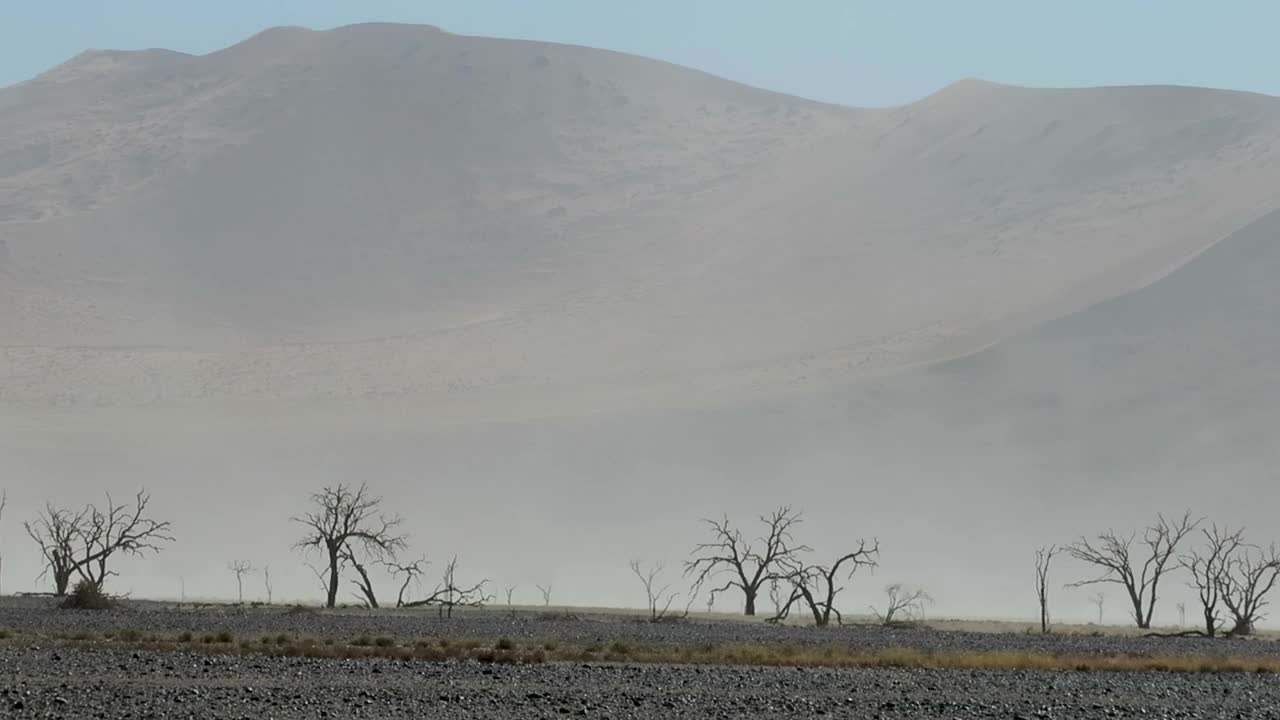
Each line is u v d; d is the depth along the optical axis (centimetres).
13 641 9006
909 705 6719
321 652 8569
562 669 8069
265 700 6131
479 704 6238
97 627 11019
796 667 8756
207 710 5759
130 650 8569
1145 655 10506
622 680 7494
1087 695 7412
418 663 8150
